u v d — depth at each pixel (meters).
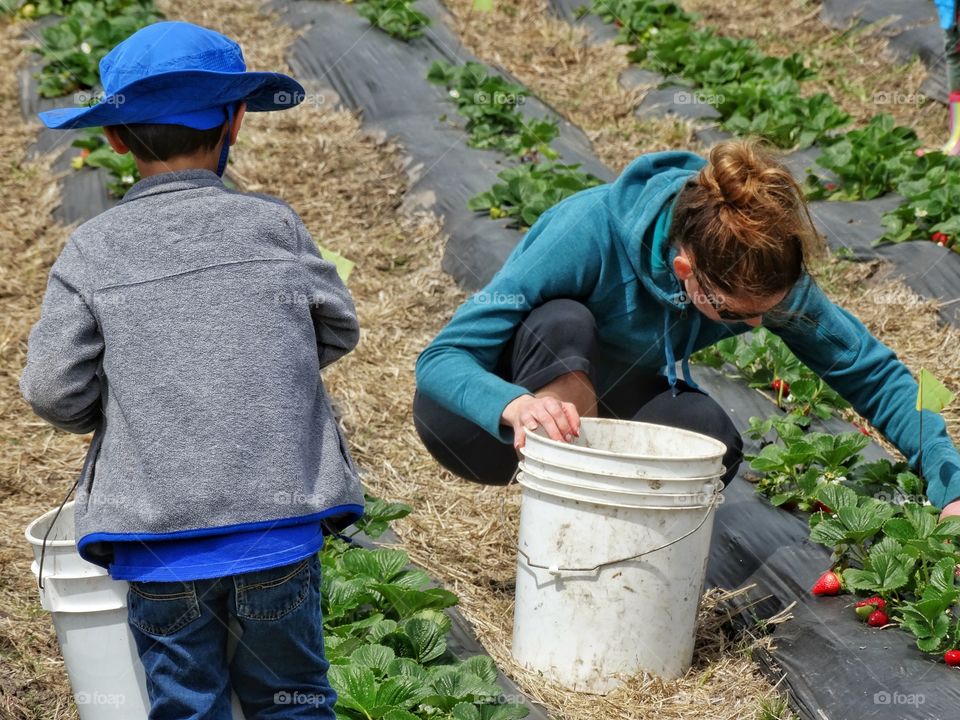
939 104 7.35
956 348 4.76
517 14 8.94
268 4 8.43
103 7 8.34
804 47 8.42
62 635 2.29
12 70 7.59
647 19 8.50
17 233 5.89
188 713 2.08
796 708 2.84
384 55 7.32
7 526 3.73
